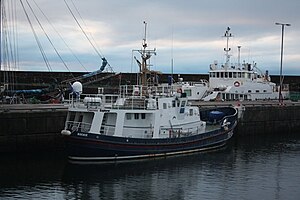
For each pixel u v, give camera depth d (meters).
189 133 34.50
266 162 32.59
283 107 50.16
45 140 33.84
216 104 46.66
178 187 25.30
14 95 43.03
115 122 30.69
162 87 34.50
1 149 32.06
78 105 30.78
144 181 26.31
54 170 28.11
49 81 59.16
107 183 25.70
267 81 60.94
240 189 25.23
